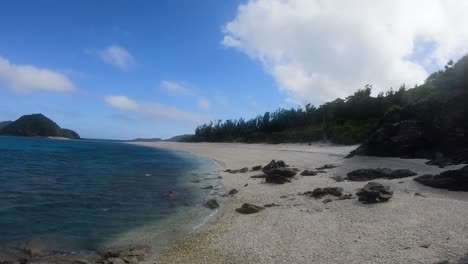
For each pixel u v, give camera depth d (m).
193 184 29.42
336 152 50.78
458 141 28.94
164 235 15.23
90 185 28.52
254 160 47.66
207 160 56.28
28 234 15.18
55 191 25.34
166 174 36.88
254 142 102.88
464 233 12.64
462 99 30.36
